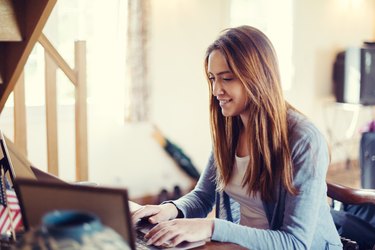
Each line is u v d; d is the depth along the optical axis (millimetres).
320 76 5641
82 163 3156
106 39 4066
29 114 3803
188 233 1516
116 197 1057
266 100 1655
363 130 4781
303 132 1669
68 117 3986
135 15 4047
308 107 5574
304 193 1634
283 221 1664
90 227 783
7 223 1513
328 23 5652
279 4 5281
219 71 1676
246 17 5051
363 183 3955
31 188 1139
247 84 1643
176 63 4445
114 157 4195
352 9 5887
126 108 4141
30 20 1983
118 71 4020
